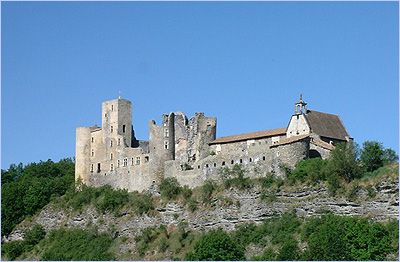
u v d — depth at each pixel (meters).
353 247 190.25
